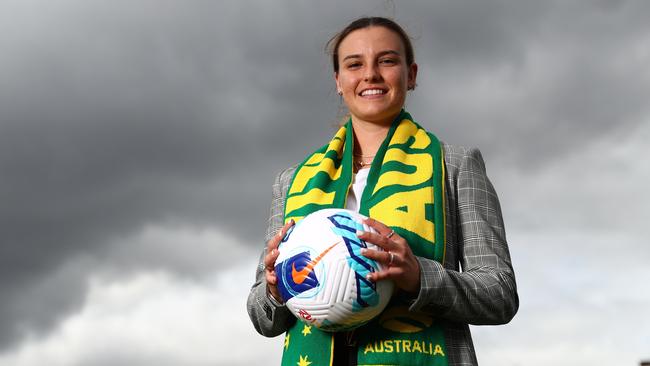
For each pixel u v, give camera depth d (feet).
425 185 12.18
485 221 12.34
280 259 11.15
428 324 11.42
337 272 10.66
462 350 11.68
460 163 12.72
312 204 12.48
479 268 11.99
